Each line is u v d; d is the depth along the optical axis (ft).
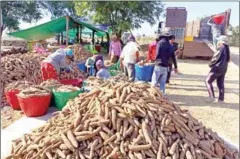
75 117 9.37
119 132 8.75
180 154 8.55
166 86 26.48
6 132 12.48
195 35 64.80
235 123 15.42
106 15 63.62
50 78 19.21
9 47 48.80
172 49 19.29
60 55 20.38
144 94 10.25
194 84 28.32
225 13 53.21
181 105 19.47
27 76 21.09
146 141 8.57
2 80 19.12
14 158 9.20
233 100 21.30
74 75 22.57
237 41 81.61
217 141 10.09
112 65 27.17
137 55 22.62
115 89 10.28
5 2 84.48
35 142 9.34
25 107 14.56
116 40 31.07
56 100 15.81
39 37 47.09
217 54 19.69
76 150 8.39
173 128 9.29
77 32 58.34
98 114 9.23
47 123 10.34
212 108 18.71
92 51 44.45
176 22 56.13
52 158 8.37
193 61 53.78
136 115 9.26
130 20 65.46
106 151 8.42
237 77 35.35
